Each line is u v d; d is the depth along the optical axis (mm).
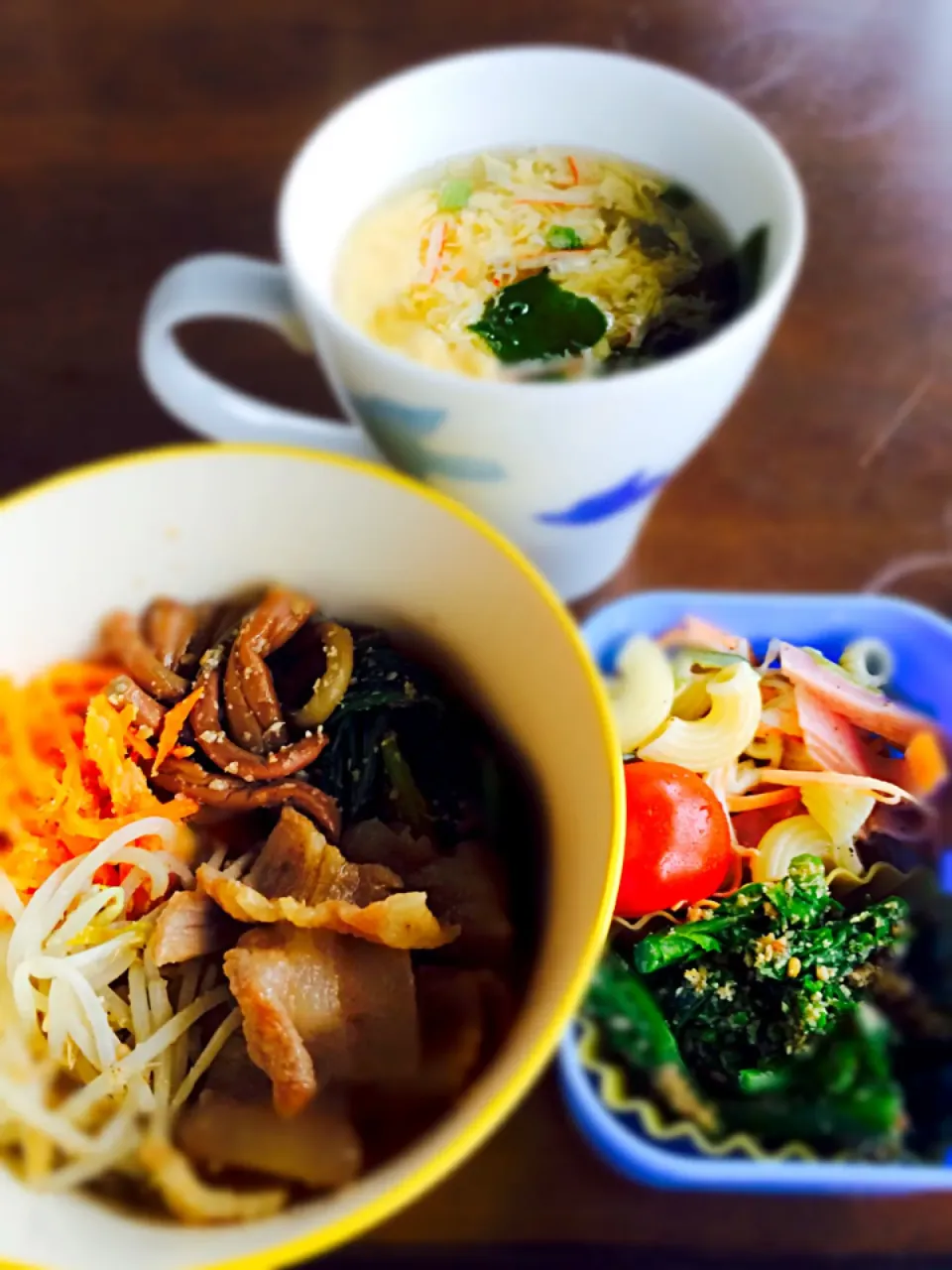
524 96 228
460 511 188
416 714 208
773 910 204
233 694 205
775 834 223
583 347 205
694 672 237
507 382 196
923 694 241
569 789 176
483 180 229
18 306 287
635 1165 183
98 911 193
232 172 315
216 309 216
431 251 217
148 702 204
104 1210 162
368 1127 168
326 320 190
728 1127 189
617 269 214
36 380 273
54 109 329
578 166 231
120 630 208
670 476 225
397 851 195
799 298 293
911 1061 195
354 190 220
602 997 197
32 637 201
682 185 228
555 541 230
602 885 152
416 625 212
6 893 189
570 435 189
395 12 356
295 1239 134
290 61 342
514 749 202
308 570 209
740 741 228
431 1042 173
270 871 190
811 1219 184
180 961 188
